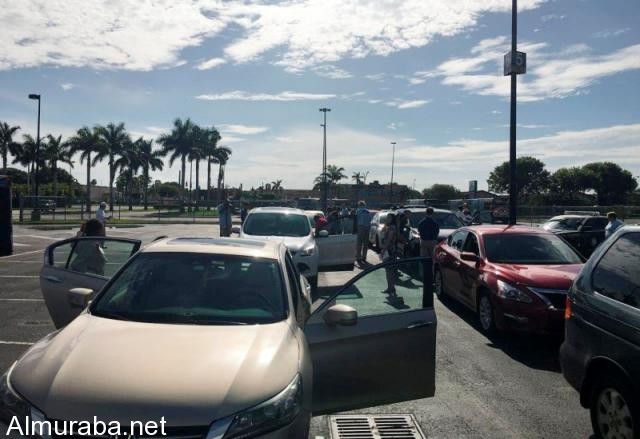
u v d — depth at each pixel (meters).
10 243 18.61
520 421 4.94
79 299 4.38
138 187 126.31
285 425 3.05
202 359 3.26
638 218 31.06
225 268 4.45
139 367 3.13
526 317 7.12
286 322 3.97
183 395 2.94
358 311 4.40
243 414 2.93
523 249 8.69
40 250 20.22
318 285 12.60
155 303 4.10
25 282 12.52
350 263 12.84
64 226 33.78
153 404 2.87
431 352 4.52
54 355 3.31
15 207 64.56
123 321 3.84
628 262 4.22
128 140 67.88
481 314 8.24
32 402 2.93
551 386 5.88
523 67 15.87
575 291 4.67
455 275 9.68
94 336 3.52
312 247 11.41
